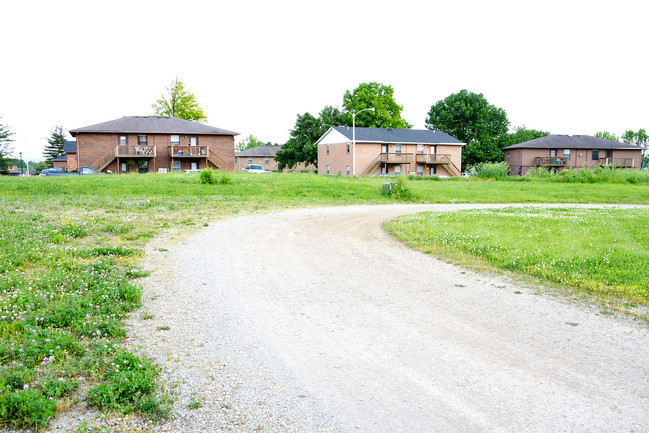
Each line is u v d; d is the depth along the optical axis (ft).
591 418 13.51
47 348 16.39
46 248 32.07
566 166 214.28
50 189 75.72
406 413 13.74
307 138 222.28
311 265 32.32
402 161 185.26
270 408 13.97
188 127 170.50
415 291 26.32
